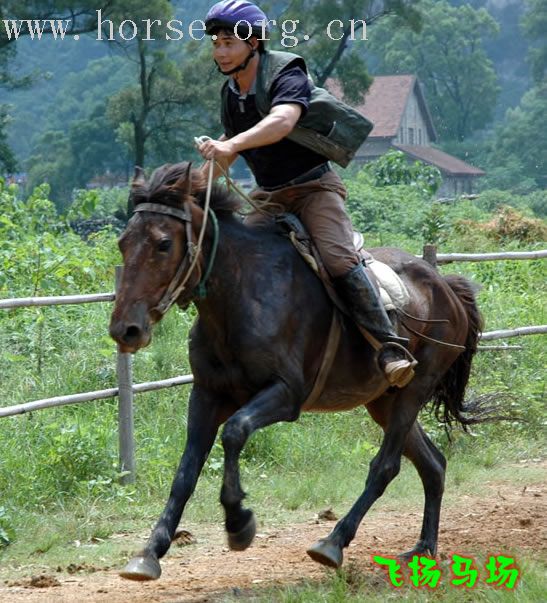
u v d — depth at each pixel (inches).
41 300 455.2
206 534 422.6
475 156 5108.3
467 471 518.3
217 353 313.3
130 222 293.0
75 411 538.3
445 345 372.5
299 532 424.8
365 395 349.4
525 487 483.8
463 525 425.4
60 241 787.4
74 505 451.8
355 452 536.1
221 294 308.3
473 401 402.9
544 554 363.9
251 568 365.7
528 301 752.3
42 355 588.4
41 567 378.3
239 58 319.0
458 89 5398.6
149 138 2603.3
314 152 331.9
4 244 693.9
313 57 2596.0
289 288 318.0
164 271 289.1
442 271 821.9
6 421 504.4
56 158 4436.5
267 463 524.1
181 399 561.0
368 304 328.8
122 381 481.4
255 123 326.6
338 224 331.0
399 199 1514.5
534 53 5497.1
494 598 299.4
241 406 319.6
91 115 4207.7
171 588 340.8
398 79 4660.4
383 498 478.3
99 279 717.3
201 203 309.6
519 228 1100.5
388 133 4414.4
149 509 455.5
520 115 5270.7
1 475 459.2
